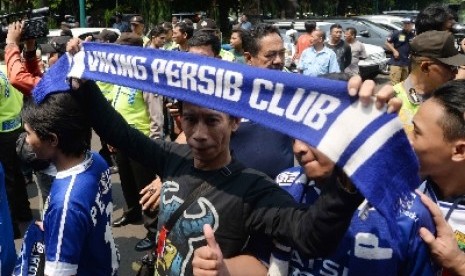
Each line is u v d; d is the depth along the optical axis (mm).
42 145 1964
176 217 1705
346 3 34219
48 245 1897
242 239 1636
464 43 5410
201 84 1523
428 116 1633
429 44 2748
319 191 1728
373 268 1524
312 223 1353
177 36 6262
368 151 1255
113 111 1988
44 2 19547
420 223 1518
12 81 3250
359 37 15539
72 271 1894
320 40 9102
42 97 1953
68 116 1918
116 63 1704
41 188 3877
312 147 1427
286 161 2816
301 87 1357
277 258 1614
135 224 5102
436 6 3904
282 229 1499
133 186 4953
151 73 1621
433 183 1770
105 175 2115
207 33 3932
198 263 1419
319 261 1584
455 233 1700
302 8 28109
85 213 1921
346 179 1293
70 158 1986
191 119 1673
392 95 1258
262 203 1592
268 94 1411
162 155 1932
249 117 1434
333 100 1314
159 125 4555
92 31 11711
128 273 4164
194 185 1710
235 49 6457
